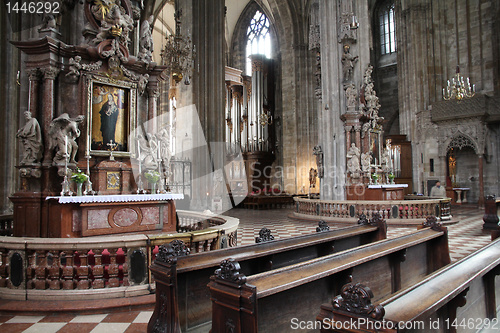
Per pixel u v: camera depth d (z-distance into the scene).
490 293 3.78
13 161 12.22
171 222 7.96
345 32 16.45
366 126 16.27
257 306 2.53
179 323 3.42
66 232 6.88
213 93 19.30
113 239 4.76
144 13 22.97
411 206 13.64
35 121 7.41
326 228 5.91
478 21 22.88
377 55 33.12
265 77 32.72
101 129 8.23
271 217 17.83
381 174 16.97
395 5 27.86
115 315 4.35
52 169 7.50
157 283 3.54
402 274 4.83
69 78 7.99
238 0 35.81
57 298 4.62
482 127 21.41
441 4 24.44
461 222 14.16
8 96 12.12
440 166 23.31
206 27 19.47
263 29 35.81
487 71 22.42
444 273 2.87
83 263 4.81
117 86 8.48
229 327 2.55
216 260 3.72
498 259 3.57
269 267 4.20
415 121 25.22
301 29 31.08
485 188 21.95
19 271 4.77
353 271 3.83
